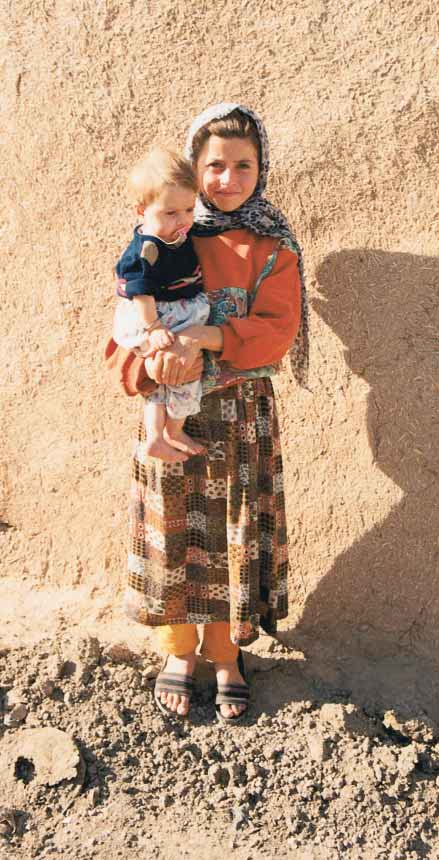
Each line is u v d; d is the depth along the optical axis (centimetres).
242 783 295
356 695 322
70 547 370
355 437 331
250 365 273
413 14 301
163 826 282
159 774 297
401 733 308
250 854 272
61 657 327
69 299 352
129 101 330
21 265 355
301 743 304
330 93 311
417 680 326
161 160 252
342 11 307
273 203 322
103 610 360
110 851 273
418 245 314
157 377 263
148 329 260
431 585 332
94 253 345
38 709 313
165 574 296
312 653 340
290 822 282
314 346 329
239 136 271
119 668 328
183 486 291
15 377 365
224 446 288
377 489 332
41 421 365
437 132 305
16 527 377
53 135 340
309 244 323
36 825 282
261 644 344
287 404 336
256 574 300
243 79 318
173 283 263
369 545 336
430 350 319
